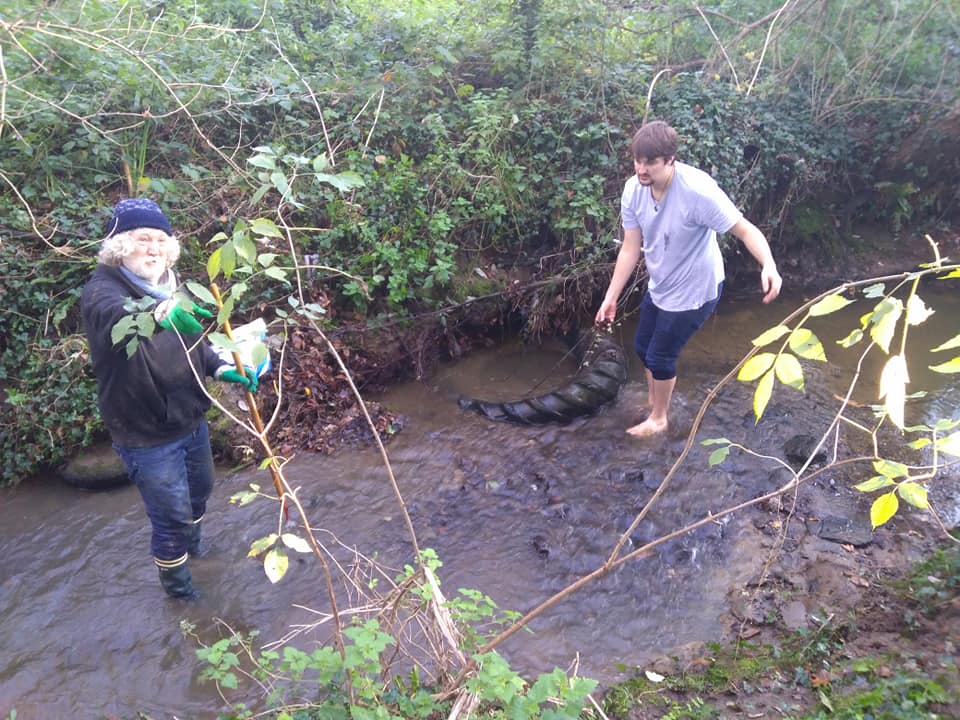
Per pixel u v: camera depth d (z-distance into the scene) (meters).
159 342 2.79
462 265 5.73
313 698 2.79
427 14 6.62
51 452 4.36
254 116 5.59
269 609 3.35
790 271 6.93
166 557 3.21
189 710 2.86
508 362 5.64
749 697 2.69
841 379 5.16
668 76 6.85
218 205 5.23
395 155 5.79
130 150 5.10
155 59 5.07
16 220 4.59
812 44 7.02
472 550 3.70
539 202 6.02
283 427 4.66
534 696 2.03
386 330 5.27
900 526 3.64
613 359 5.26
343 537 3.82
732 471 4.16
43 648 3.17
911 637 2.86
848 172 7.29
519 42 6.27
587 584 3.43
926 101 6.87
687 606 3.28
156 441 2.96
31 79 5.00
